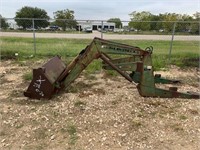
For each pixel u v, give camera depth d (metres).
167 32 18.16
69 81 5.62
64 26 22.89
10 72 8.16
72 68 5.55
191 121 4.68
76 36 19.72
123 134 4.16
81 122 4.54
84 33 22.27
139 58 5.68
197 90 6.59
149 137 4.11
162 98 5.73
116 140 4.00
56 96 5.69
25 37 19.00
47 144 3.87
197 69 9.27
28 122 4.52
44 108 5.08
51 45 13.91
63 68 6.25
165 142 3.97
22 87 6.47
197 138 4.11
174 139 4.07
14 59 10.31
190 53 11.77
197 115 4.93
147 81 5.63
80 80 7.17
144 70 5.55
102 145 3.86
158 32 19.11
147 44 16.00
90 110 5.03
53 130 4.26
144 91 5.68
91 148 3.78
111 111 4.99
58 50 12.09
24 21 19.20
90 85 6.72
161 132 4.26
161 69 9.06
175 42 17.58
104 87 6.56
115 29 19.62
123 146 3.84
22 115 4.78
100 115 4.81
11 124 4.44
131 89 6.39
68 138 4.03
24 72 8.16
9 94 5.90
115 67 5.45
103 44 5.38
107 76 7.66
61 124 4.46
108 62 5.42
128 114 4.88
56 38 18.14
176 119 4.74
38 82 5.45
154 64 9.39
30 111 4.95
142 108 5.16
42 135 4.11
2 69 8.59
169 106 5.30
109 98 5.69
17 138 4.02
